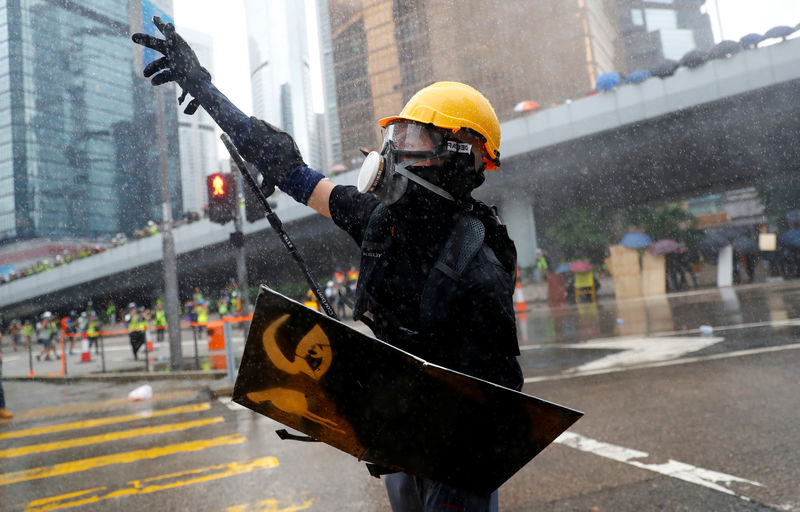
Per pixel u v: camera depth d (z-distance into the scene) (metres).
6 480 4.77
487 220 1.37
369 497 3.75
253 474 4.38
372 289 1.37
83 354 17.89
